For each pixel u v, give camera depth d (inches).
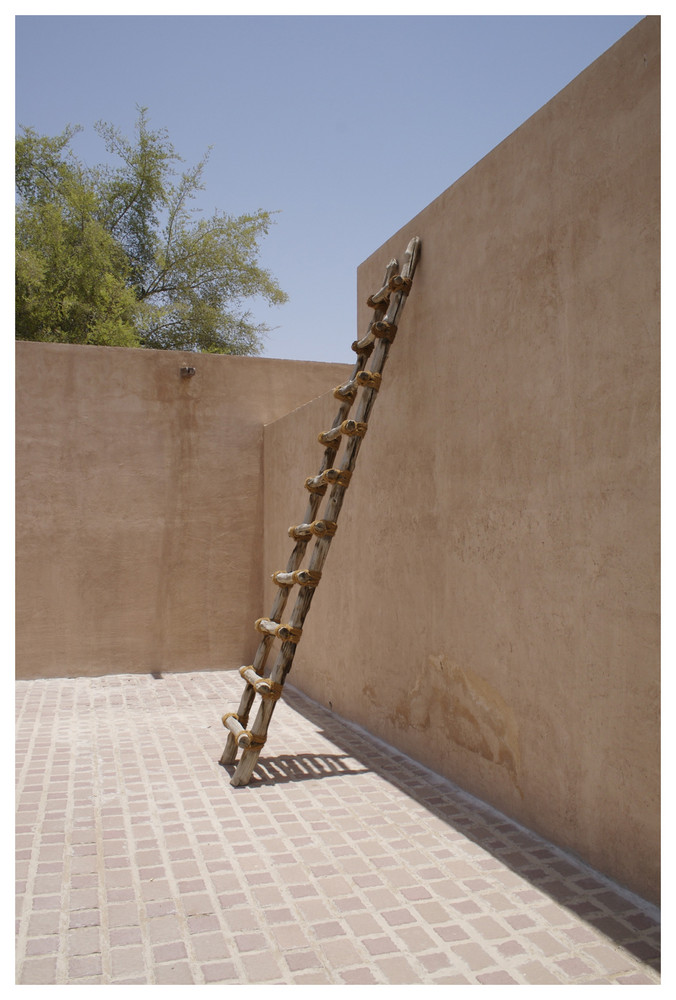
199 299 750.5
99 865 139.6
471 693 173.3
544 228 147.6
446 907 121.3
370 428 228.4
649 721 119.6
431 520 191.6
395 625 213.0
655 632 118.3
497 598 162.2
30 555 309.4
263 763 202.4
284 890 128.7
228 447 340.8
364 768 196.7
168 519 330.0
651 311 120.1
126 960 107.7
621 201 127.0
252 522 344.2
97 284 619.5
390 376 215.5
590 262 134.3
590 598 133.2
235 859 141.6
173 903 124.6
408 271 198.8
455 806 166.9
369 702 231.6
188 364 334.6
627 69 126.0
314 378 357.4
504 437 159.9
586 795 134.3
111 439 321.7
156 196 729.6
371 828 155.5
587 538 134.2
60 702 273.3
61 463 314.2
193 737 228.7
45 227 600.1
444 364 185.5
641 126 122.9
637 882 122.3
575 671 137.0
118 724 243.4
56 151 661.9
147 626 326.0
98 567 319.3
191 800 174.1
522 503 153.5
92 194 629.6
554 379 143.9
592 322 133.6
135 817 163.6
